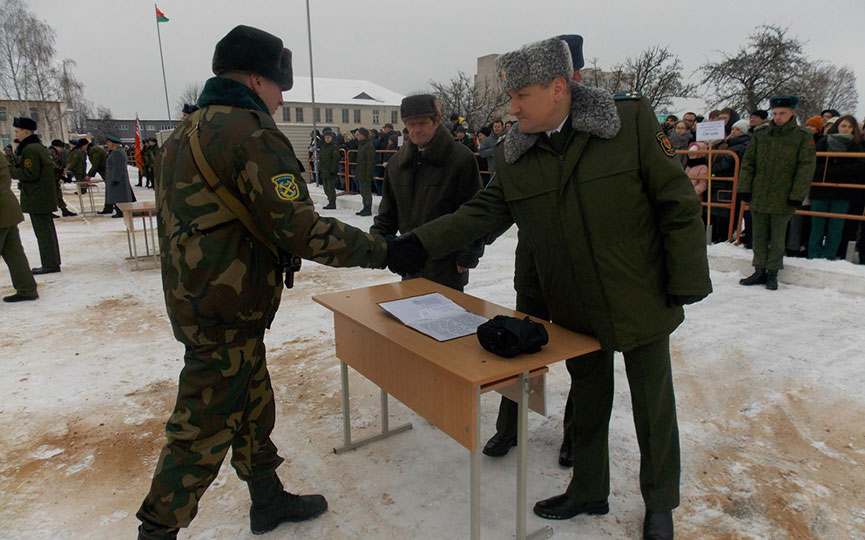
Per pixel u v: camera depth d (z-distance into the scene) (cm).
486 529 201
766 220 489
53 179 625
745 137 610
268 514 201
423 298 229
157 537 169
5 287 580
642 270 172
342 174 1355
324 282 586
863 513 205
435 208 273
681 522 202
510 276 571
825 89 2194
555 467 241
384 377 211
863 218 488
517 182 183
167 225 160
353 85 5538
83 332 434
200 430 165
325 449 259
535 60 159
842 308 439
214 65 169
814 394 299
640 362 181
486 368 158
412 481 233
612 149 165
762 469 234
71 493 229
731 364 339
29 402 312
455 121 1013
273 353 381
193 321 159
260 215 155
